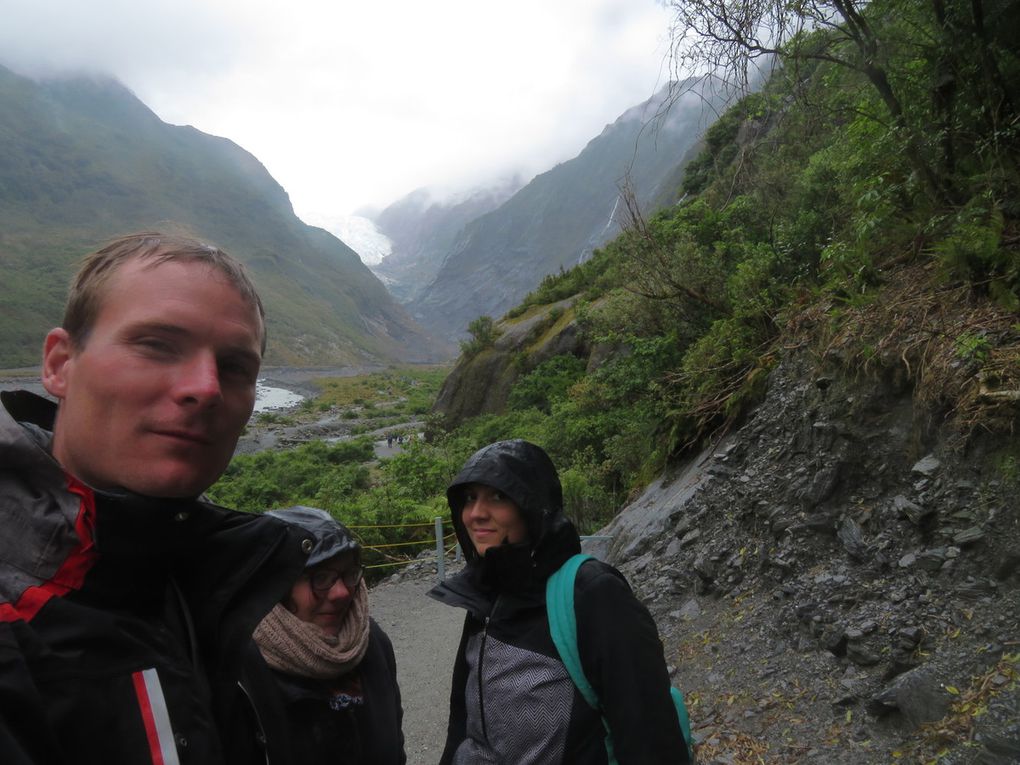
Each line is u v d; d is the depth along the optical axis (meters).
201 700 0.79
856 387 4.46
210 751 0.76
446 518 11.34
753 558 4.50
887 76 4.75
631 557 5.81
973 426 3.51
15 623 0.65
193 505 0.79
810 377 5.18
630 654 1.59
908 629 3.17
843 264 5.40
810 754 2.96
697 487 5.80
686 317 9.02
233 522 0.93
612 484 9.97
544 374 20.75
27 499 0.71
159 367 0.73
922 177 4.79
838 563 3.91
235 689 0.87
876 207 5.16
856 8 4.51
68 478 0.71
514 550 1.75
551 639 1.68
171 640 0.79
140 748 0.70
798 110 5.13
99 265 0.78
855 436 4.25
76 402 0.75
